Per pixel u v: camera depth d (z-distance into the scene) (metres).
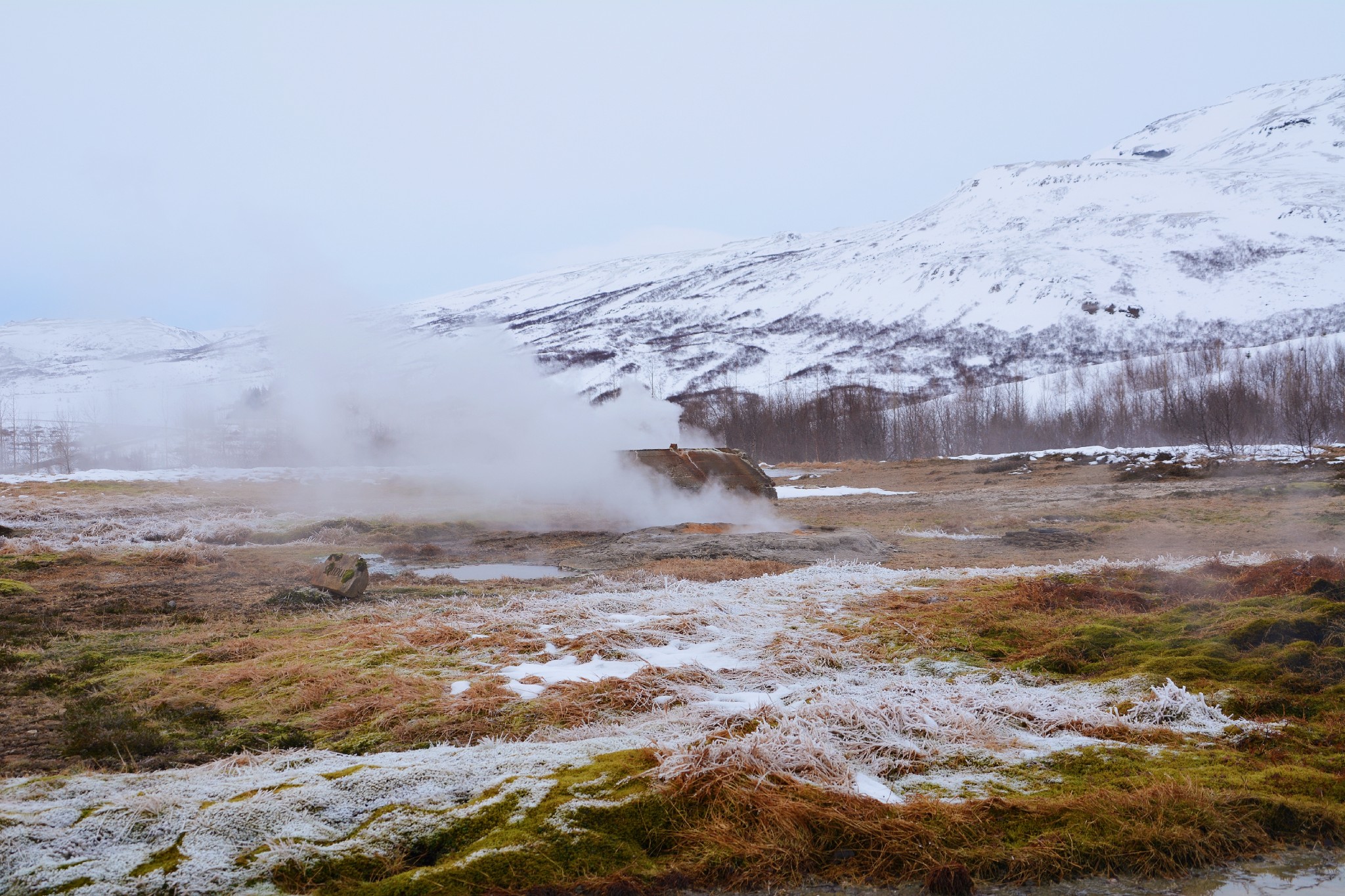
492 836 3.47
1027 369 107.81
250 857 3.25
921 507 22.72
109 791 3.83
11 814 3.46
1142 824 3.66
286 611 8.97
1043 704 5.21
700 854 3.50
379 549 14.53
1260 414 45.12
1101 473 31.28
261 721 5.29
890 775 4.21
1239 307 113.62
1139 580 8.83
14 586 9.91
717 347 135.00
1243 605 6.97
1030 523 18.47
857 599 8.74
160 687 6.05
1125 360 88.31
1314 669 5.46
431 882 3.17
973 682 5.89
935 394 99.75
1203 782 4.01
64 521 17.89
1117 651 6.31
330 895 3.10
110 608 9.03
